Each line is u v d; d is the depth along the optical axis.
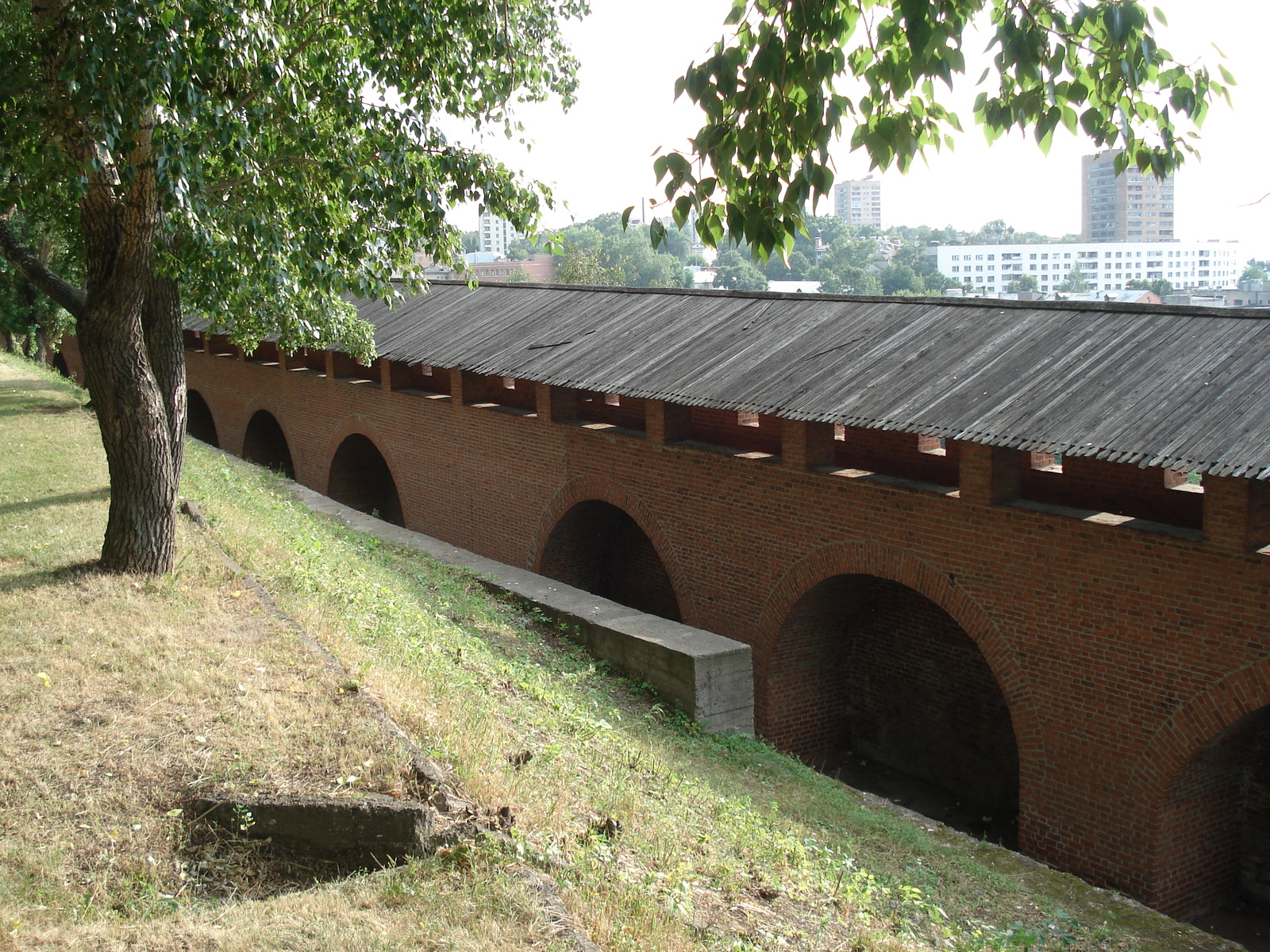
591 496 14.02
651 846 6.16
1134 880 8.70
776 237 4.54
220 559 9.66
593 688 10.74
